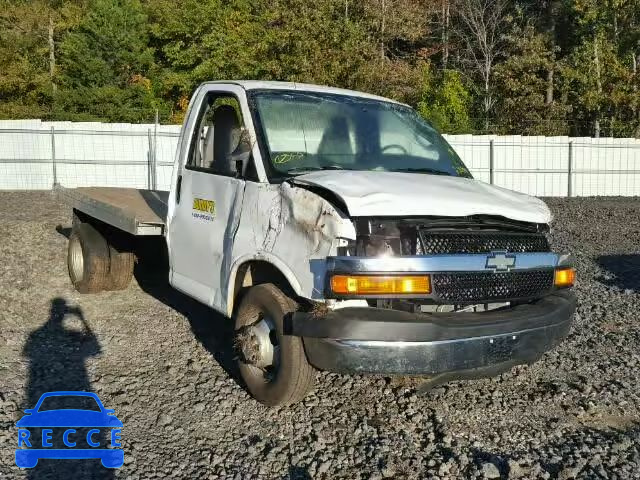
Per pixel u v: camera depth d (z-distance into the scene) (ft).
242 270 15.78
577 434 14.64
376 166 16.66
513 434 14.60
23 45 109.91
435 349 12.92
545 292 14.89
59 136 71.61
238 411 15.39
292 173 15.26
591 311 24.41
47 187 72.13
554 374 18.11
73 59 107.65
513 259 14.05
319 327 12.97
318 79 73.51
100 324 21.85
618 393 16.79
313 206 13.43
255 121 16.07
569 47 111.55
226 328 21.38
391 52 105.09
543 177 76.13
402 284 12.76
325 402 15.93
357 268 12.65
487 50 102.12
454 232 13.58
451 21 113.29
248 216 15.29
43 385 16.71
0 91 109.91
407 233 13.21
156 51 114.21
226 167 16.61
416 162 17.31
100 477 12.57
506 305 14.62
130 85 108.58
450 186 14.93
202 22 100.12
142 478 12.57
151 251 25.23
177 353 19.16
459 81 97.66
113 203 22.76
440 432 14.57
